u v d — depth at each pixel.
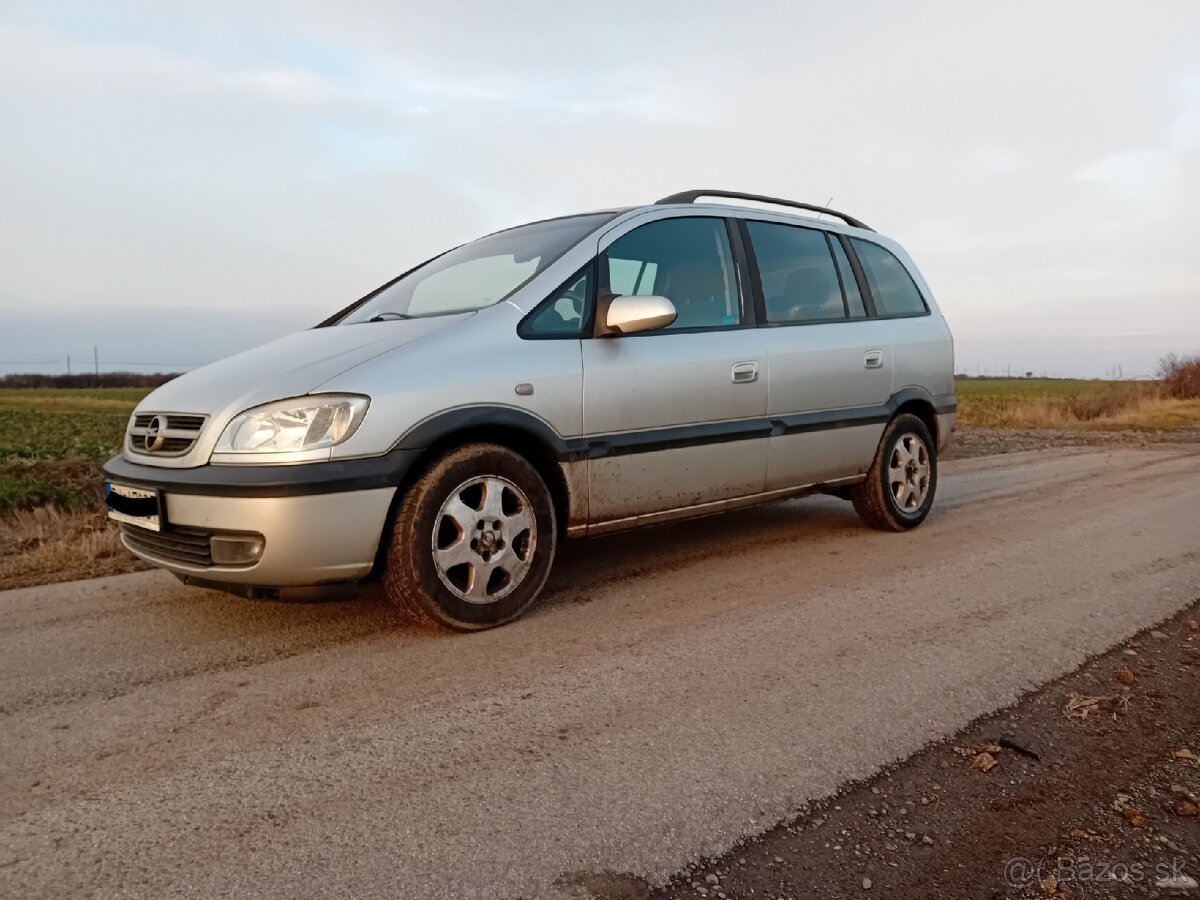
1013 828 2.14
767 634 3.52
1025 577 4.44
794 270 5.09
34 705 2.88
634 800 2.21
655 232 4.43
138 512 3.48
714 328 4.52
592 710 2.76
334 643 3.46
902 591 4.18
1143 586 4.25
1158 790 2.34
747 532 5.67
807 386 4.88
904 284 5.91
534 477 3.69
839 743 2.54
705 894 1.85
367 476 3.21
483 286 4.15
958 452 11.88
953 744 2.58
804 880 1.91
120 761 2.46
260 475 3.11
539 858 1.96
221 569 3.19
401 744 2.53
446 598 3.44
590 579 4.46
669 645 3.39
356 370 3.33
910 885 1.91
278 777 2.34
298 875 1.89
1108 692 2.98
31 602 4.21
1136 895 1.89
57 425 27.30
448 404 3.42
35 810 2.18
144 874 1.90
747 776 2.34
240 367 3.68
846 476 5.25
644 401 4.08
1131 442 13.63
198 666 3.23
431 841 2.02
